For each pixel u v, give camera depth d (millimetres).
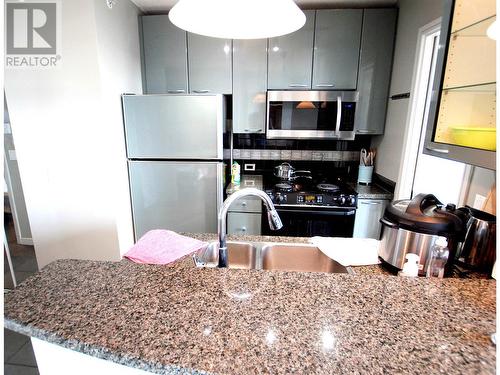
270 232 2441
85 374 708
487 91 976
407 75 2082
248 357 549
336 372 521
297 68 2420
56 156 2072
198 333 605
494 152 768
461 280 816
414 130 2020
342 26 2311
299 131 2441
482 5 946
